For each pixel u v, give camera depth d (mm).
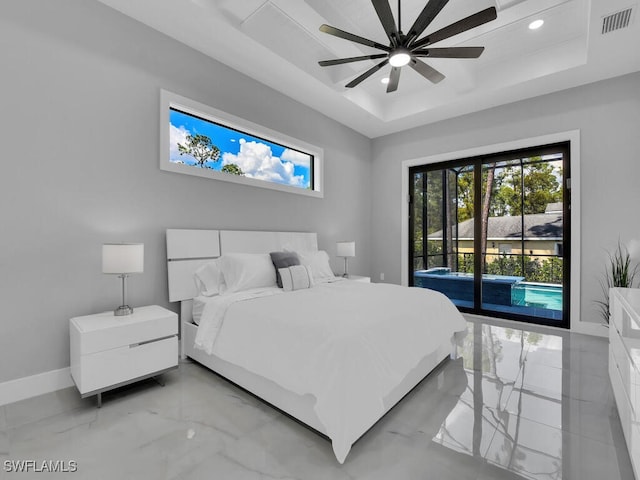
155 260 2732
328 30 2186
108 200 2461
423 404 2014
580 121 3547
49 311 2182
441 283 4750
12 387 2029
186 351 2756
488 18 1956
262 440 1641
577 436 1675
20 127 2070
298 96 3936
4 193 2016
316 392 1558
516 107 3986
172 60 2836
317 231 4398
